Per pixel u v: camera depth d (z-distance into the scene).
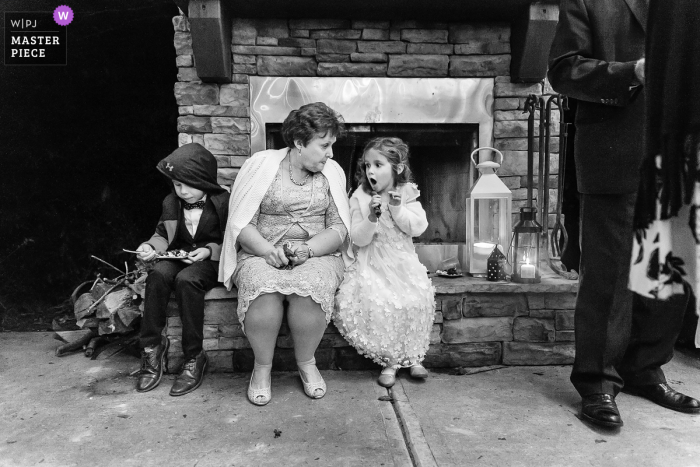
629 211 1.70
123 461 1.54
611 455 1.58
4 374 2.30
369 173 2.16
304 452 1.59
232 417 1.84
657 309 1.88
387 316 2.09
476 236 2.66
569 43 1.71
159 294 2.13
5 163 3.12
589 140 1.72
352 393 2.06
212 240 2.31
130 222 3.31
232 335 2.28
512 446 1.63
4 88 3.11
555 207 2.88
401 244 2.21
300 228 2.14
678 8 1.38
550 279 2.46
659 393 1.92
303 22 2.74
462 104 2.84
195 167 2.23
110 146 3.26
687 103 1.39
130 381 2.21
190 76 2.70
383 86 2.80
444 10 2.63
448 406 1.93
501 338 2.36
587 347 1.81
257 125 2.76
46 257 3.20
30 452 1.60
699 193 1.40
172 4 3.28
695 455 1.57
